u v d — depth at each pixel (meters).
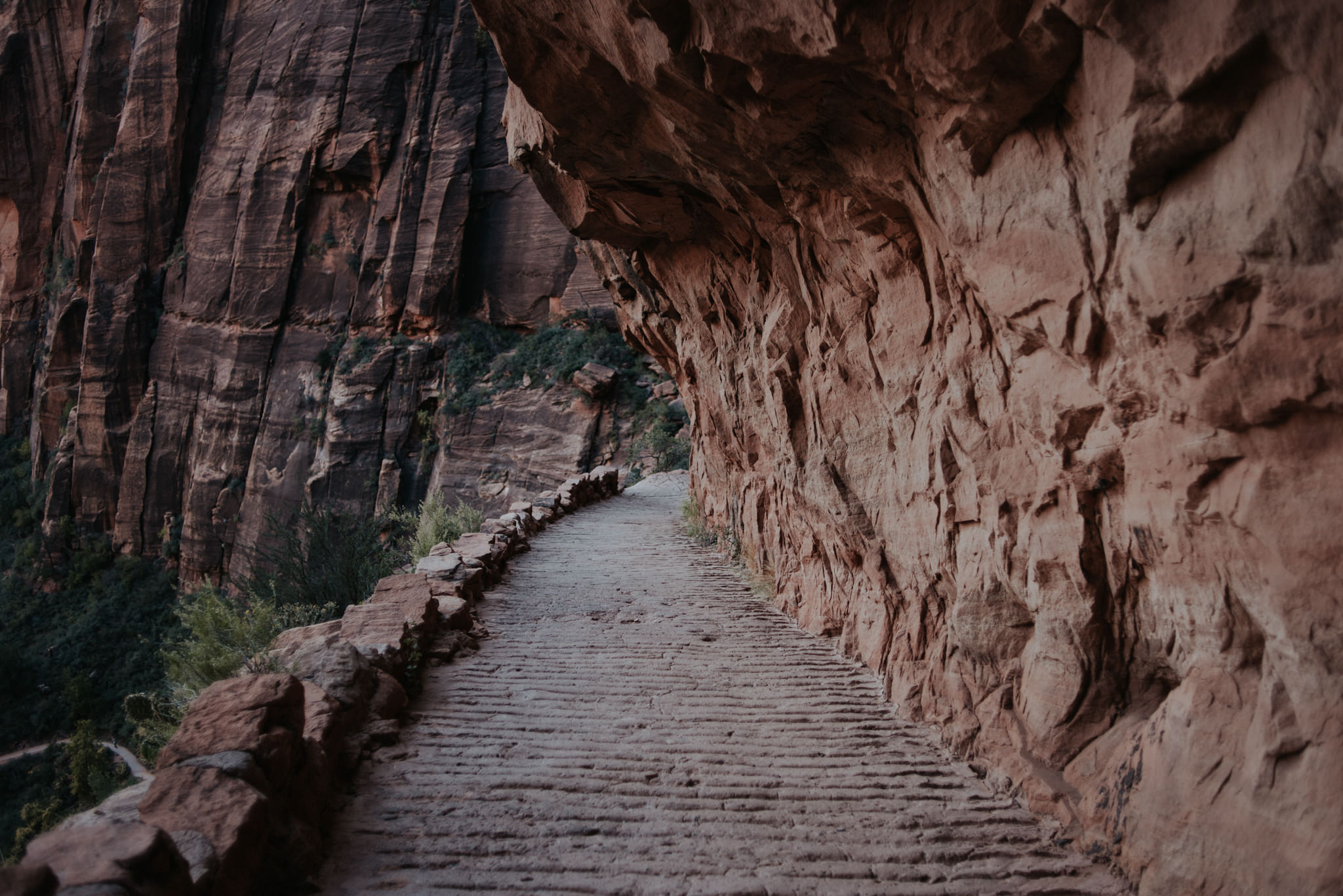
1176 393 2.94
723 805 4.39
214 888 2.68
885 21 3.38
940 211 4.07
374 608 6.62
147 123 39.81
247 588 12.77
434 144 35.41
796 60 3.97
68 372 43.44
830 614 7.93
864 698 6.23
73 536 40.50
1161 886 3.29
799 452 7.65
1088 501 3.88
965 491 4.89
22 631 37.97
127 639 36.28
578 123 6.23
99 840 2.44
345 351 35.25
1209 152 2.63
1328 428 2.54
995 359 4.37
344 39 35.69
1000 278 3.72
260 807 3.05
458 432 33.84
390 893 3.38
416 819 4.04
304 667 5.06
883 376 5.84
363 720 4.99
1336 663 2.62
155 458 38.84
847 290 6.10
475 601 8.98
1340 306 2.30
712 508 14.44
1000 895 3.52
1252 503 2.79
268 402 36.06
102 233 40.44
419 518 14.84
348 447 34.09
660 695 6.20
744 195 6.64
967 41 3.12
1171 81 2.58
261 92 37.62
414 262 35.38
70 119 46.66
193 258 38.97
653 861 3.75
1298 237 2.35
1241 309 2.59
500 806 4.24
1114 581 3.91
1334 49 2.19
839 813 4.33
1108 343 3.31
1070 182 3.23
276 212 36.50
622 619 8.57
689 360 13.14
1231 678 3.16
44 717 32.09
